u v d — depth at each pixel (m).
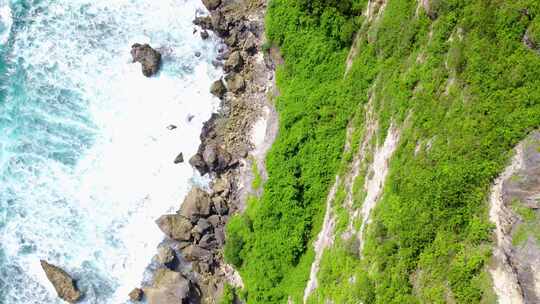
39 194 50.25
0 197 49.94
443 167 33.47
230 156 50.97
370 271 36.25
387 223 35.84
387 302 34.38
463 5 35.25
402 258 34.41
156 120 52.19
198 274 49.03
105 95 53.03
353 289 36.94
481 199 32.19
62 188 50.44
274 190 47.12
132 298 47.94
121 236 49.44
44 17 55.31
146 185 50.56
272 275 46.59
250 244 48.00
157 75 53.31
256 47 53.62
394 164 36.69
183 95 52.78
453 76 34.94
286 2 49.81
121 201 50.19
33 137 51.84
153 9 55.38
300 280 44.75
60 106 52.75
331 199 44.78
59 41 54.62
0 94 53.00
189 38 54.31
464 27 34.66
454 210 32.78
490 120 32.44
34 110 52.66
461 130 33.38
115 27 54.88
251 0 54.69
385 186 37.19
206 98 52.62
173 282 47.75
